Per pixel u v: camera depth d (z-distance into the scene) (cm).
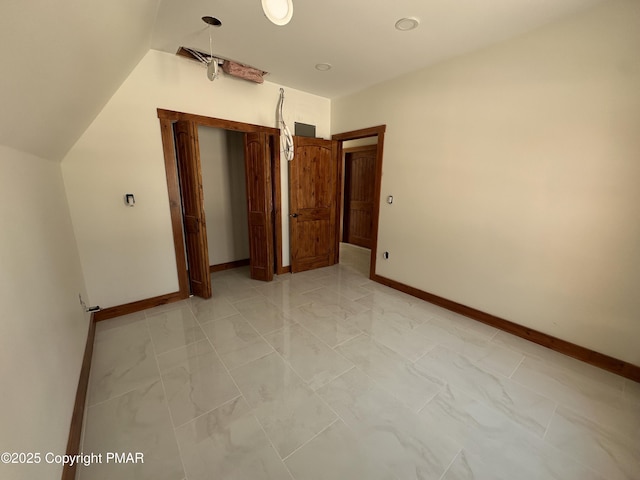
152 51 266
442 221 297
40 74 105
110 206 263
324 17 208
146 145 274
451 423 159
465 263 283
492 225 258
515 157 237
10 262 108
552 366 210
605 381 194
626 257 193
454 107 273
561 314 225
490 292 266
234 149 431
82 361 188
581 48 197
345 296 335
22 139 135
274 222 398
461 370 204
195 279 327
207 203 414
